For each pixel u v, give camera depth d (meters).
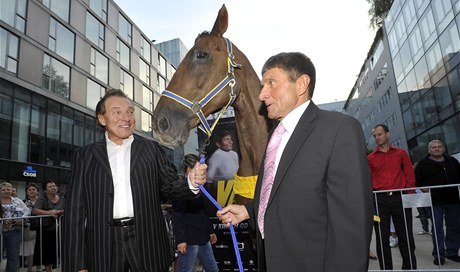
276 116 1.56
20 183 14.77
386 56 29.08
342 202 1.22
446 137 18.64
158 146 2.27
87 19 20.80
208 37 2.42
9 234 5.17
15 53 15.03
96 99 21.09
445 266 4.83
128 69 25.62
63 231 2.02
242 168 2.46
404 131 26.08
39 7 16.59
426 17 19.17
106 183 2.01
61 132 17.62
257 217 1.60
